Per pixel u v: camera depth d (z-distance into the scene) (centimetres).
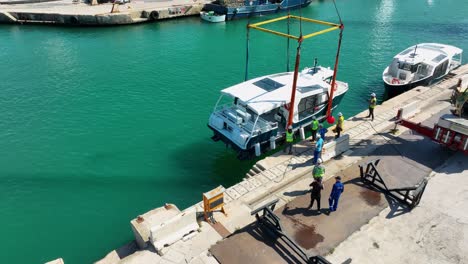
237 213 1623
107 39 4853
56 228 1873
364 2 7006
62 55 4219
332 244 1455
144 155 2456
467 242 1466
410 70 3103
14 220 1922
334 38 4806
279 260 1380
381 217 1588
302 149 2138
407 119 2420
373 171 1867
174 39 4888
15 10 5569
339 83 2827
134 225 1527
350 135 2266
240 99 2231
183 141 2620
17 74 3653
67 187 2162
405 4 6744
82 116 2919
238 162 2389
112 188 2153
